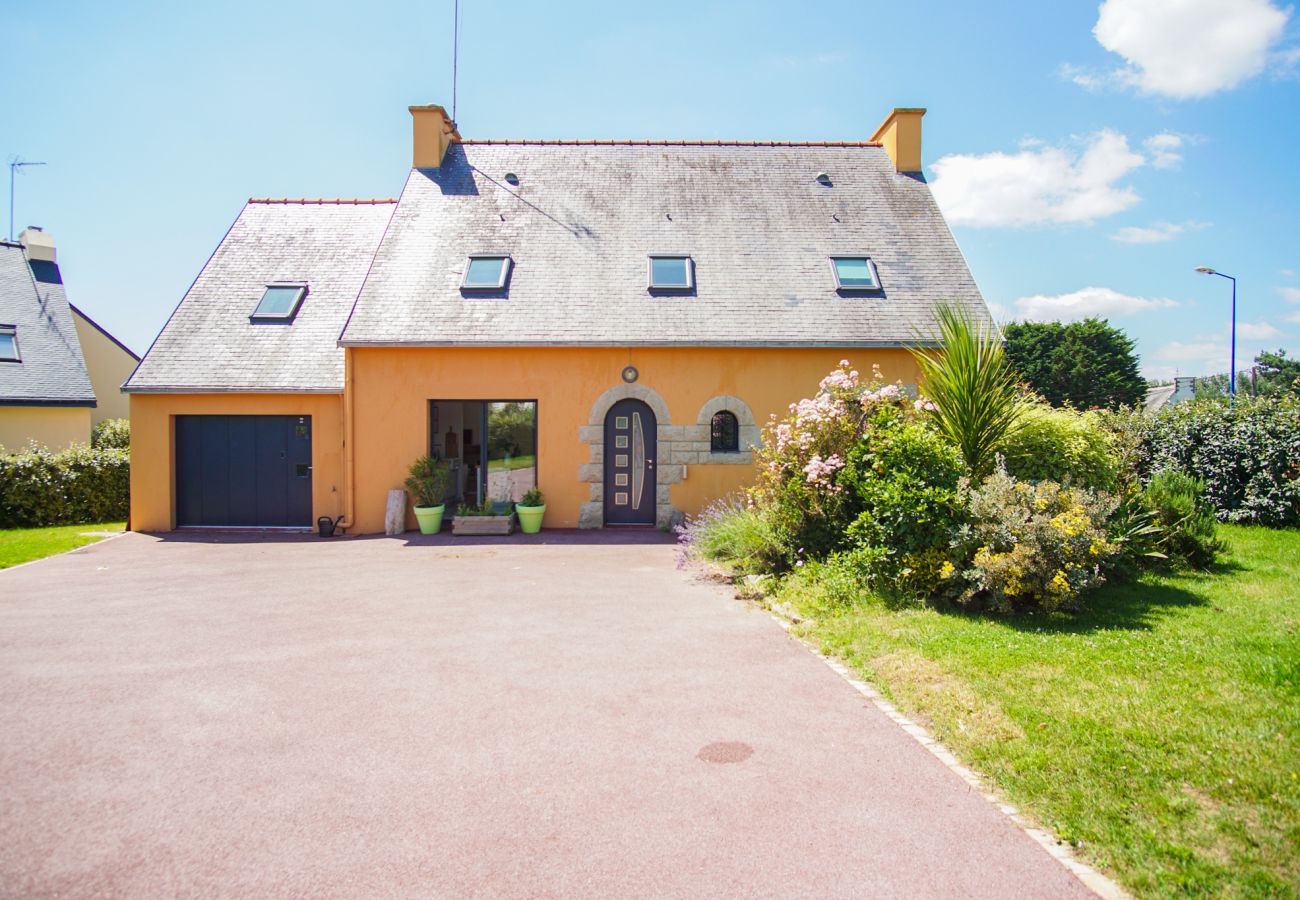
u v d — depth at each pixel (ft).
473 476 43.01
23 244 69.72
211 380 42.24
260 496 43.80
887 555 23.72
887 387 26.99
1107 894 9.50
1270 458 35.94
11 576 30.50
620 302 41.65
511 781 12.67
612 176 49.57
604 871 10.21
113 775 12.99
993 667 16.75
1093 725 13.65
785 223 46.75
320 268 48.73
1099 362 111.86
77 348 62.95
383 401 41.65
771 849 10.65
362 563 32.55
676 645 19.93
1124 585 24.95
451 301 41.63
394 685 17.16
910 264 44.68
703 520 35.06
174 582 28.86
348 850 10.75
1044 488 23.84
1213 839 10.27
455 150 51.16
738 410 41.39
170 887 9.93
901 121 51.29
